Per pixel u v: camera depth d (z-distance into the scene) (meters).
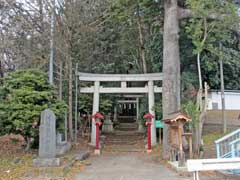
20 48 17.31
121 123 28.08
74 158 12.50
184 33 16.77
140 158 14.55
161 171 10.70
